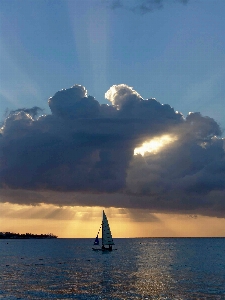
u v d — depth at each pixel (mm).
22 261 159125
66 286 86125
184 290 79688
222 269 121312
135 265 136875
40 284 89500
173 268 125312
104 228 170375
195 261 154125
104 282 92125
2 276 105562
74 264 142375
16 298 72938
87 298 72500
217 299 70625
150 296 73688
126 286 85375
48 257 181875
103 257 179125
